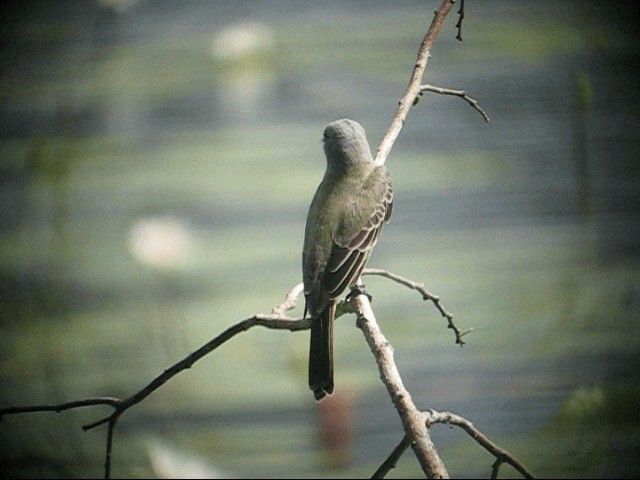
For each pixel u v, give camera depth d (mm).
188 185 9133
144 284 8531
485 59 10852
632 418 8164
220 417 8242
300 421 8234
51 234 8688
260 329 8430
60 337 8422
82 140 10234
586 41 10891
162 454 8172
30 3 12570
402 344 8344
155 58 11680
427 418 7723
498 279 8477
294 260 8586
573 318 8367
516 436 8180
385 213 7961
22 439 8219
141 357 8375
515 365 8289
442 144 9398
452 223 8633
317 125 10141
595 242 8562
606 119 9258
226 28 12438
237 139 9977
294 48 11508
